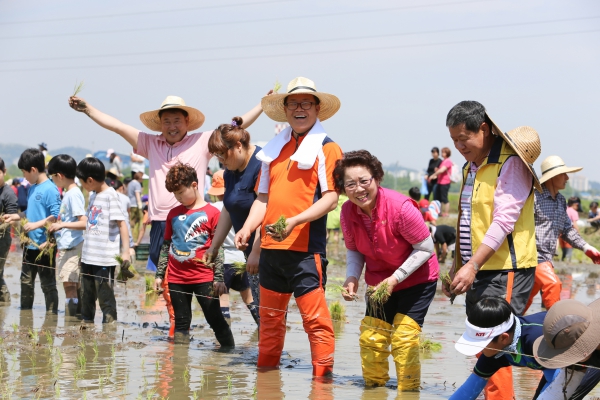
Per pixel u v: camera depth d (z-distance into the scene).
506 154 4.96
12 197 9.62
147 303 9.71
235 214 6.52
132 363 6.13
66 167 8.71
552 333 4.00
